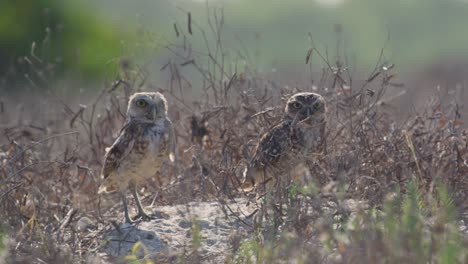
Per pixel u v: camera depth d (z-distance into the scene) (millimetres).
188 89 16281
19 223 11477
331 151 12117
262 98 13312
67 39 40531
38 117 16688
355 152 11742
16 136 14734
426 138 12477
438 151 12133
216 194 12359
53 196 12797
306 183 10367
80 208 12430
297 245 9453
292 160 12062
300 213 10391
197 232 10109
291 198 10625
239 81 14367
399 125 13375
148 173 12258
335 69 13430
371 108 12844
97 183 13305
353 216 10336
